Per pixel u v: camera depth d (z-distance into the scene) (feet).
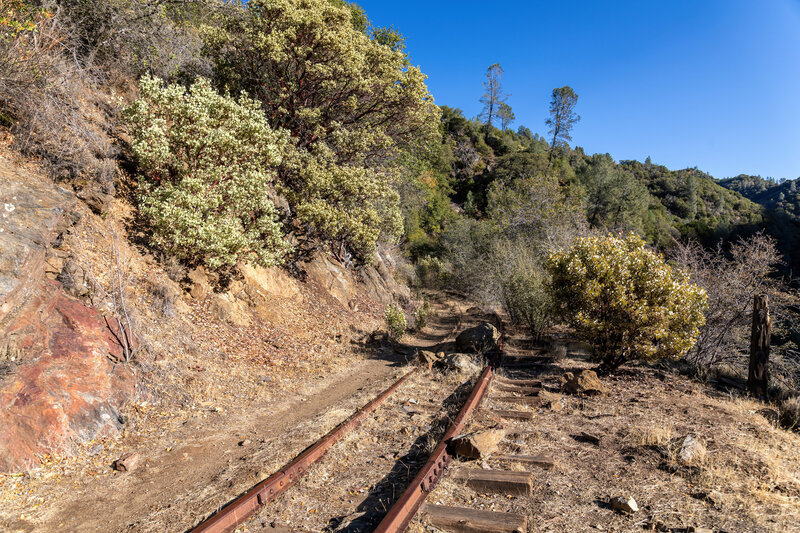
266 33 55.21
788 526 11.99
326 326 46.34
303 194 53.88
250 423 22.74
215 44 54.44
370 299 66.13
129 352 23.13
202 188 32.65
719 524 12.16
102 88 38.14
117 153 34.19
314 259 57.00
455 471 15.58
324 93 61.98
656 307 28.37
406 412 23.58
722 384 30.60
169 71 44.86
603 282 29.86
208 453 19.07
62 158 28.27
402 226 61.93
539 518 12.72
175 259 32.73
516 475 14.93
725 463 15.88
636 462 16.47
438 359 34.88
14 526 13.28
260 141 38.22
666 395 25.85
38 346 18.83
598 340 31.22
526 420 21.52
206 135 34.45
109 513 14.34
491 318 66.23
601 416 21.74
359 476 16.25
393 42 87.97
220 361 29.35
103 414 19.54
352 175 52.60
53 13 30.58
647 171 454.81
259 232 38.47
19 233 19.75
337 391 29.25
